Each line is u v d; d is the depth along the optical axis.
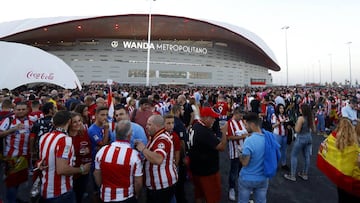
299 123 5.39
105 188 2.48
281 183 5.32
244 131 4.58
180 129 4.38
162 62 68.88
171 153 3.06
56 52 67.69
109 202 2.44
